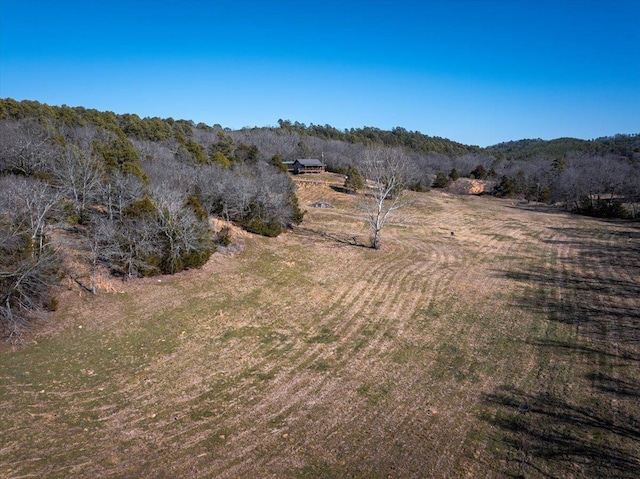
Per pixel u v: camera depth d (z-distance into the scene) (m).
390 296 26.72
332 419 14.81
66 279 22.67
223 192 37.56
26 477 11.58
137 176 32.94
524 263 33.78
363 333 21.67
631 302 25.38
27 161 31.70
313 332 21.58
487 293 27.41
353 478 12.10
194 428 14.05
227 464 12.50
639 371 18.05
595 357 19.31
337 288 27.73
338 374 17.78
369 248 36.94
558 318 23.55
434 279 29.91
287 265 31.20
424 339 21.19
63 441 13.09
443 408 15.62
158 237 26.62
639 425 14.61
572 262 33.84
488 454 13.24
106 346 18.59
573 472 12.45
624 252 36.19
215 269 28.67
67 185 29.05
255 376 17.39
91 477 11.74
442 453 13.25
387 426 14.52
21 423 13.67
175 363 17.92
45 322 19.45
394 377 17.69
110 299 22.44
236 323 21.91
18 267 18.56
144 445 13.15
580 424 14.68
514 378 17.72
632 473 12.38
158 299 23.41
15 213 22.05
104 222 25.61
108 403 15.09
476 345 20.62
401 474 12.32
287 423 14.51
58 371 16.59
